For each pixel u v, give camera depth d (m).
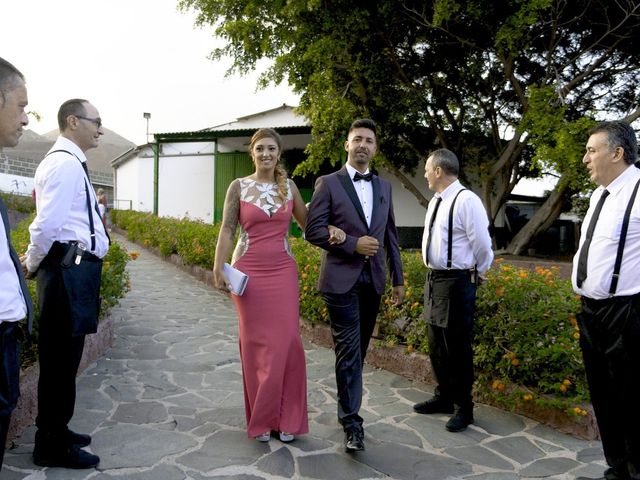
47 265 2.51
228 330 5.85
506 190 13.55
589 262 2.47
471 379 3.26
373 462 2.79
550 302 3.52
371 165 13.10
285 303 2.95
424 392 3.94
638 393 2.35
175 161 20.22
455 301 3.18
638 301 2.33
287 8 10.00
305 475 2.61
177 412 3.41
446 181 3.26
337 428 3.24
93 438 2.96
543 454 2.95
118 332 5.55
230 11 11.77
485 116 13.52
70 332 2.52
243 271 2.95
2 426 1.76
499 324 3.59
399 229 16.31
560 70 11.65
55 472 2.55
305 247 6.46
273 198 2.97
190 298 7.84
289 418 2.97
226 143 19.48
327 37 10.12
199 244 9.78
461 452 2.94
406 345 4.50
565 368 3.31
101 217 2.73
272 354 2.90
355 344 2.96
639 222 2.33
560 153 9.07
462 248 3.15
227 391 3.86
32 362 3.46
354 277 2.95
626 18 10.01
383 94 11.34
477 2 9.50
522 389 3.49
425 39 11.27
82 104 2.59
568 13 10.66
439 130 12.92
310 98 11.70
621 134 2.40
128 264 11.58
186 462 2.71
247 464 2.70
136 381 4.01
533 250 14.93
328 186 3.01
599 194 2.54
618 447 2.50
